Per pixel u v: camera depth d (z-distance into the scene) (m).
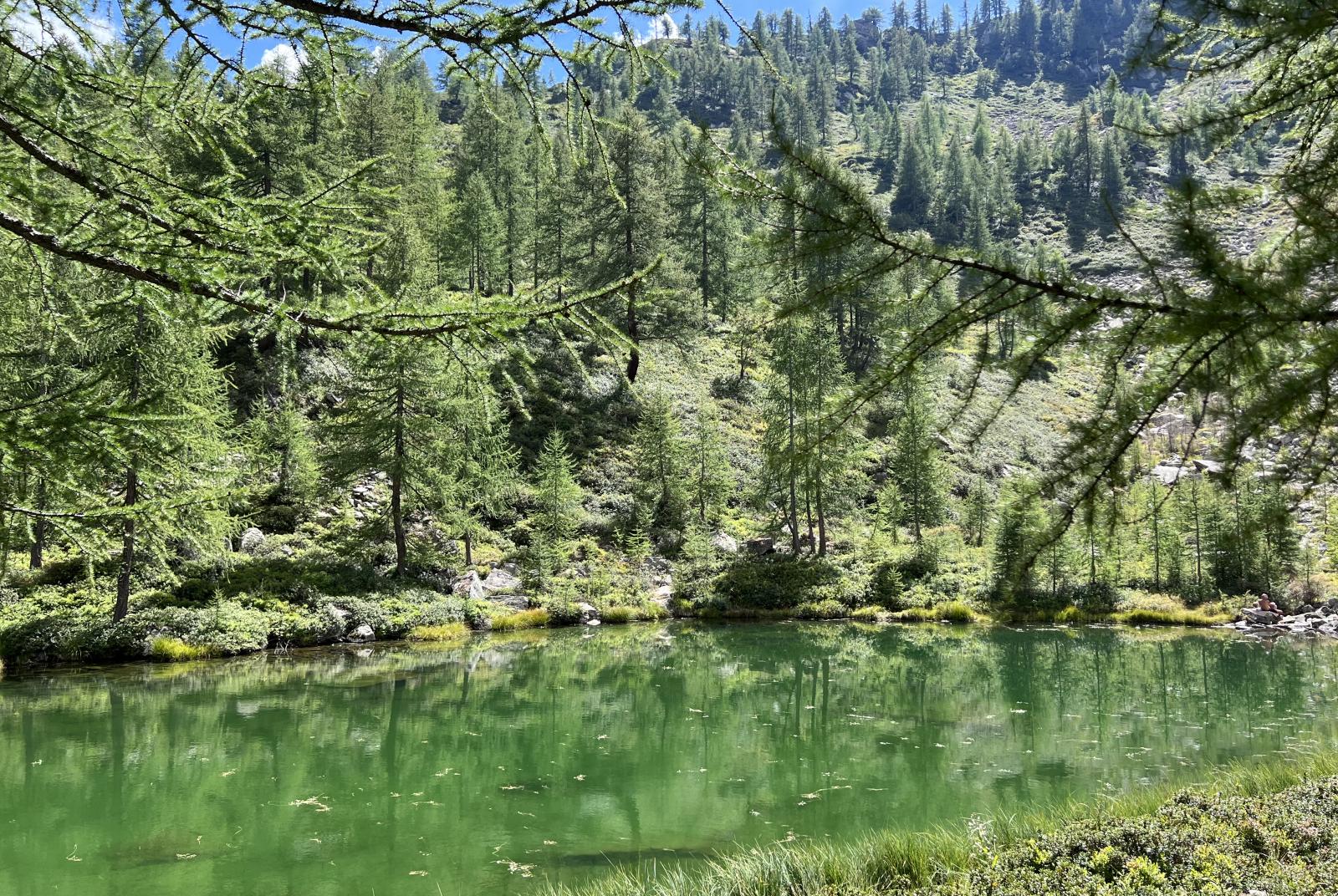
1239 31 3.09
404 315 3.90
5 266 4.51
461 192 49.28
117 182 3.77
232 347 33.19
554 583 30.19
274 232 3.66
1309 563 33.00
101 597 21.55
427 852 8.86
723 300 48.53
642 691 17.58
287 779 11.39
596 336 3.95
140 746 12.81
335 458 27.53
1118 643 25.27
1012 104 165.88
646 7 3.39
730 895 6.43
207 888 7.95
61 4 3.60
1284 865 5.32
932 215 88.56
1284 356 2.10
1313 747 12.52
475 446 30.09
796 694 17.45
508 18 3.42
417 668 19.75
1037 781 11.09
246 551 26.72
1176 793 7.83
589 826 9.67
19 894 7.78
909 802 10.33
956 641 25.39
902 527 39.41
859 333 44.47
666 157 40.66
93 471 4.33
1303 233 2.11
